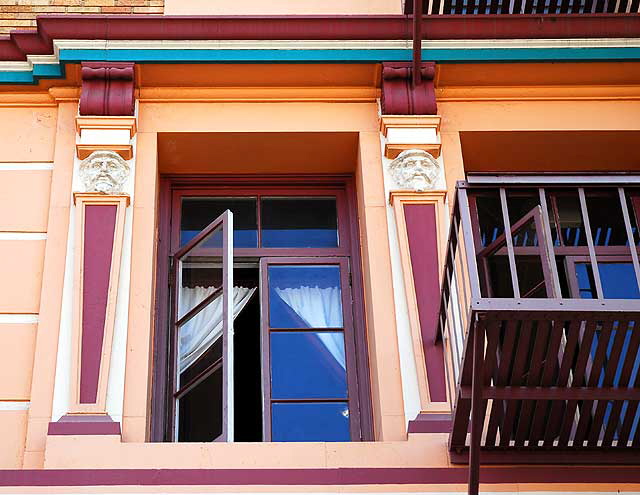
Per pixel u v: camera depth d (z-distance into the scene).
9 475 7.71
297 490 7.78
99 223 9.04
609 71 9.95
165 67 9.69
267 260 9.60
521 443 7.98
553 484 7.89
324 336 9.27
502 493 7.85
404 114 9.66
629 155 10.09
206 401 8.82
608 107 9.97
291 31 9.73
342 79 9.88
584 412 7.88
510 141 9.88
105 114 9.51
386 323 8.82
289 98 9.88
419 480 7.88
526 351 7.51
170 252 9.58
